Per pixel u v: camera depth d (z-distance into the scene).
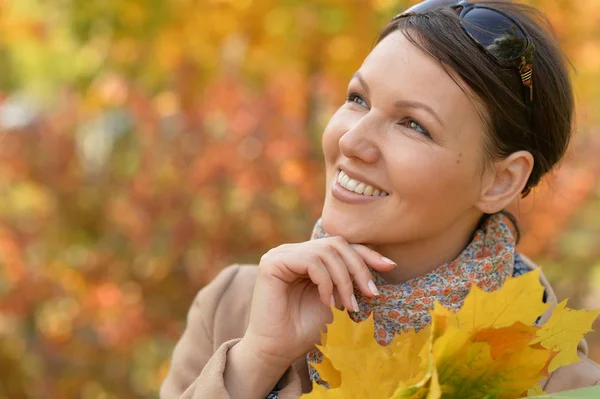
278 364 1.35
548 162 1.47
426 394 1.02
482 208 1.38
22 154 3.89
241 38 3.83
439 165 1.29
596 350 4.78
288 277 1.34
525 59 1.31
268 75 3.80
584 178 3.94
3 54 5.29
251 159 3.48
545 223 3.94
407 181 1.28
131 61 4.11
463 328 1.06
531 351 1.07
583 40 3.73
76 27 4.23
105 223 3.90
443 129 1.28
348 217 1.34
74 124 4.03
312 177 3.55
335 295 1.35
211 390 1.31
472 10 1.32
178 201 3.56
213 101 3.59
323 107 3.67
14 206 3.95
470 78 1.28
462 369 1.09
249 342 1.35
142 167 3.65
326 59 3.72
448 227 1.38
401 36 1.33
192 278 3.63
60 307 3.73
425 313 1.36
